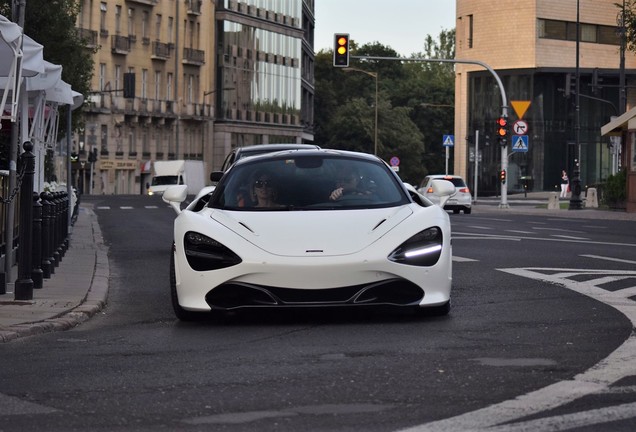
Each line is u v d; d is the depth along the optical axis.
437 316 11.73
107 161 100.50
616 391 7.41
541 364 8.56
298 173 12.49
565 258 20.03
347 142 137.38
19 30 15.65
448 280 11.48
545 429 6.31
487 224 36.94
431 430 6.30
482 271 17.27
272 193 12.18
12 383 8.02
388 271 11.02
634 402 7.04
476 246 23.66
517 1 91.56
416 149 138.50
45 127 24.97
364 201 12.10
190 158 113.50
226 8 116.62
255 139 123.62
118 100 101.50
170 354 9.41
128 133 103.56
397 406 7.00
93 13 97.50
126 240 29.31
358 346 9.67
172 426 6.52
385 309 12.29
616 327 10.67
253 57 122.38
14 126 16.33
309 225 11.39
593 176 92.38
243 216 11.70
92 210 54.66
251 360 8.97
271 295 10.94
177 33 110.00
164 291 15.83
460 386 7.66
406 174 139.12
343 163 12.71
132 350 9.70
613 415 6.66
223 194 12.36
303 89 139.88
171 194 13.25
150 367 8.70
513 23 91.75
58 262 19.73
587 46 94.12
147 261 21.84
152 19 106.12
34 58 16.92
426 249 11.28
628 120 50.12
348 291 11.00
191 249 11.35
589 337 10.03
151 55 105.94
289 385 7.79
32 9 41.19
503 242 25.12
